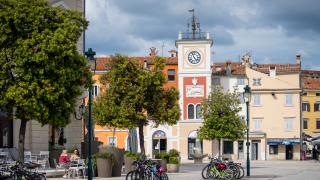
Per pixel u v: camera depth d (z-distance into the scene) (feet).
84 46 148.87
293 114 296.71
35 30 95.25
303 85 371.15
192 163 229.45
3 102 94.73
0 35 94.43
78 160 110.32
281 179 119.24
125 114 139.54
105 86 146.30
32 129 134.92
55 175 108.68
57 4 146.92
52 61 94.68
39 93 93.71
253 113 297.12
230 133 195.83
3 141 129.08
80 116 145.48
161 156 139.33
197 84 274.77
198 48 275.59
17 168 81.41
